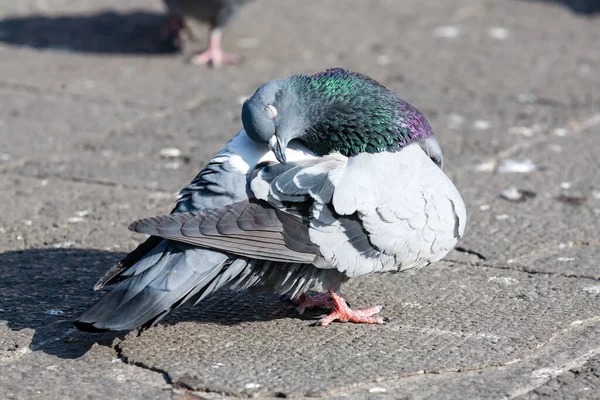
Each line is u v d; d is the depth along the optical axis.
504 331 7.85
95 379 7.03
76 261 9.32
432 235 7.73
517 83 15.69
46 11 19.86
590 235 10.05
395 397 6.77
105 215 10.52
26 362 7.27
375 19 19.77
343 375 7.05
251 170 7.45
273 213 7.21
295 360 7.32
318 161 7.55
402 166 7.71
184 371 7.11
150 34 18.42
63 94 14.98
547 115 14.17
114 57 17.03
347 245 7.42
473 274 9.12
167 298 6.90
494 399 6.74
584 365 7.30
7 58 16.78
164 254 7.09
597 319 8.12
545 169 12.05
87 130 13.45
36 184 11.44
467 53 17.44
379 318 8.04
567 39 18.47
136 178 11.70
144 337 7.71
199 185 7.50
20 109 14.23
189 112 14.34
